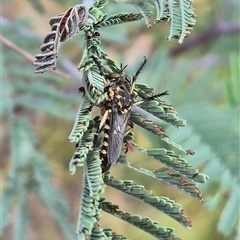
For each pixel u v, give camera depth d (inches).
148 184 18.8
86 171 8.0
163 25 23.5
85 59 8.4
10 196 14.1
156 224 8.5
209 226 20.5
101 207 8.5
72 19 8.2
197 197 8.6
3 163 19.0
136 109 9.4
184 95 17.6
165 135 8.9
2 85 15.4
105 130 8.9
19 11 20.2
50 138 21.1
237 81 14.7
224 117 13.6
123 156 8.8
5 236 14.9
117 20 8.6
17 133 15.1
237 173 12.7
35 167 14.7
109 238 8.1
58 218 14.1
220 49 22.5
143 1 9.0
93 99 8.3
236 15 23.2
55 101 15.6
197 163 12.8
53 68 8.2
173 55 23.0
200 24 23.3
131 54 22.4
